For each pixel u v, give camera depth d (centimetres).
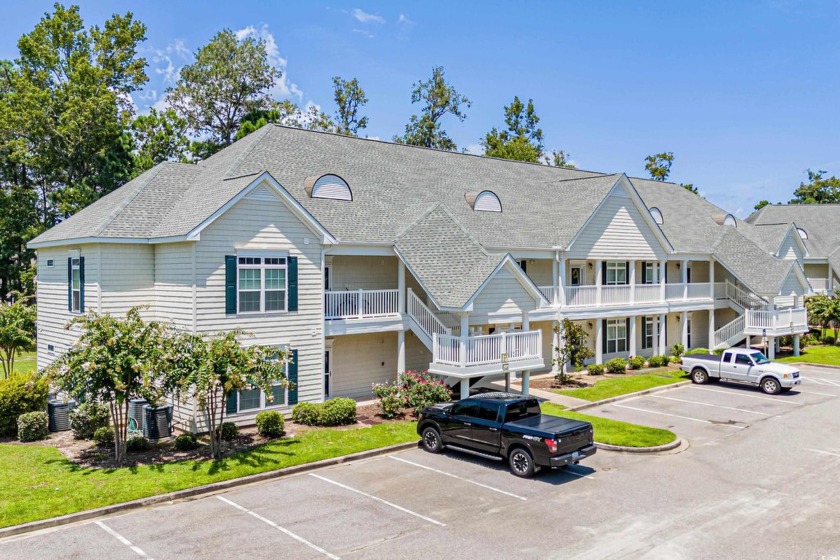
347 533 1345
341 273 2705
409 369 2917
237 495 1580
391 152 3469
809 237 5925
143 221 2366
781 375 2908
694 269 4375
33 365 3847
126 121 5078
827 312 4506
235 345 1789
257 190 2217
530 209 3506
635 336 3853
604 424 2286
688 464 1861
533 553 1250
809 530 1368
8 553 1239
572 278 3628
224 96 5572
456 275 2481
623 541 1309
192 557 1226
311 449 1922
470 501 1541
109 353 1677
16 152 4569
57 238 2486
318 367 2394
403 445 2012
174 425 2209
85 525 1382
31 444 1980
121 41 5081
